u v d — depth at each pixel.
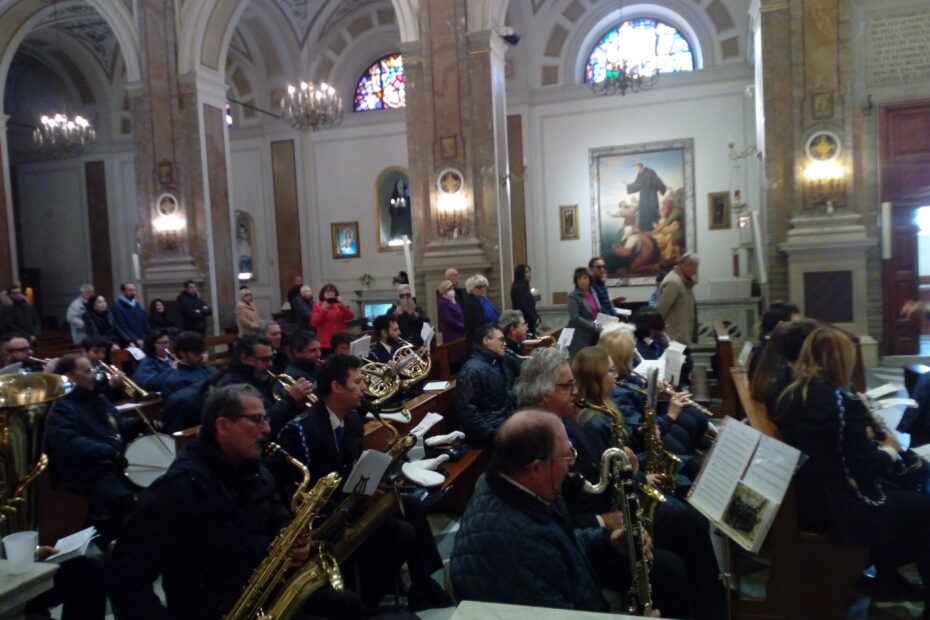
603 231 15.35
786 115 9.29
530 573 2.08
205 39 12.84
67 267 18.95
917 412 4.45
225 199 13.38
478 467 5.05
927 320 9.30
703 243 14.76
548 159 15.61
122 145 18.36
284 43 16.80
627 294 15.26
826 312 9.16
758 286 12.09
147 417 5.73
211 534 2.55
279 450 3.18
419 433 4.48
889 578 3.73
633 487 2.64
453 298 8.59
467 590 2.13
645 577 2.57
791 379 3.67
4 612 2.21
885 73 8.99
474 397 4.89
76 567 3.31
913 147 8.95
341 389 3.60
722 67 14.43
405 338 8.20
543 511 2.23
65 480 4.60
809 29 9.12
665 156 14.90
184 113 12.73
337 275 17.38
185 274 12.67
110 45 17.56
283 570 2.69
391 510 3.51
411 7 10.97
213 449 2.62
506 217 11.09
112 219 18.52
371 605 3.74
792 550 3.39
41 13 14.41
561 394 3.36
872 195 9.11
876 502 3.28
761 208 9.91
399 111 16.77
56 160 18.81
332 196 17.30
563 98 15.44
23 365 5.78
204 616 2.54
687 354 6.70
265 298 17.77
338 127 17.17
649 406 3.62
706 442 5.27
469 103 10.66
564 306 12.42
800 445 3.35
